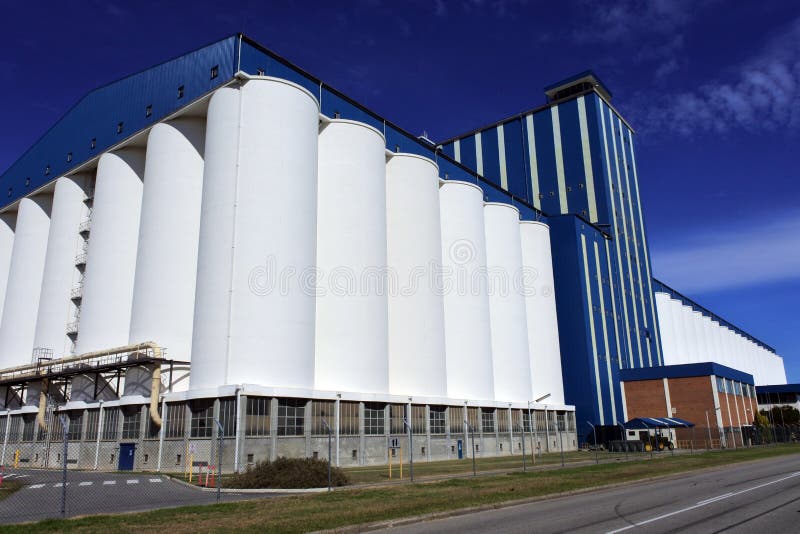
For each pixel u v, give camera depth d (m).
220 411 35.09
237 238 38.59
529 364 62.38
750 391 82.50
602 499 19.94
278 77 45.06
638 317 87.62
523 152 89.31
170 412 37.97
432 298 50.62
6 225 68.12
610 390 73.25
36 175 62.81
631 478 26.86
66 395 48.28
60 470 39.38
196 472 33.84
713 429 66.62
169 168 45.91
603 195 82.50
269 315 37.56
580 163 84.50
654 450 59.75
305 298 39.72
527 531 13.52
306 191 41.62
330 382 41.59
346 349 42.44
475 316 55.69
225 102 41.75
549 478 26.89
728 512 16.00
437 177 55.19
